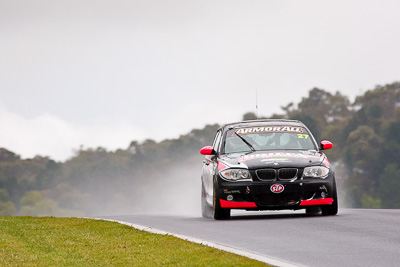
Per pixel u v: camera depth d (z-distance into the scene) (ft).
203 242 99.86
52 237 114.21
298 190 136.36
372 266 79.82
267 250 93.91
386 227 115.03
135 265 85.10
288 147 147.13
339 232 110.01
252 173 137.08
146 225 131.95
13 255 95.91
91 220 142.41
